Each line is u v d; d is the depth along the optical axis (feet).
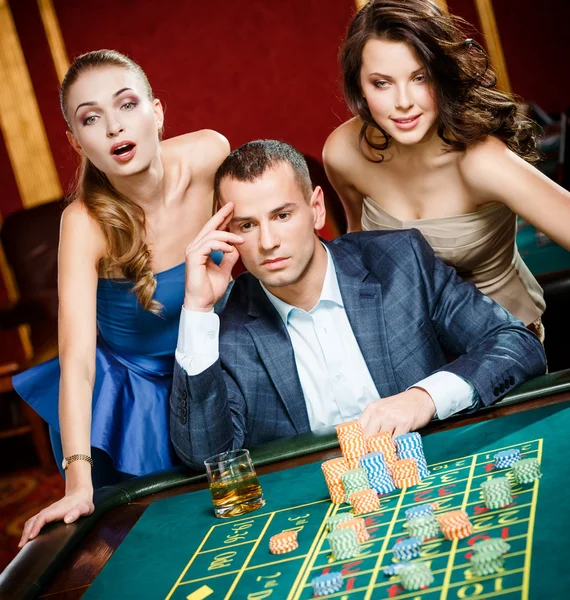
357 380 7.67
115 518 6.26
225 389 7.11
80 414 7.49
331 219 14.58
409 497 5.26
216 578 4.85
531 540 4.29
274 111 24.39
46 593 5.25
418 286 7.70
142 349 9.26
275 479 6.20
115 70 7.86
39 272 19.25
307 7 23.95
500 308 7.56
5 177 24.29
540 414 6.07
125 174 8.05
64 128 24.08
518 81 25.07
